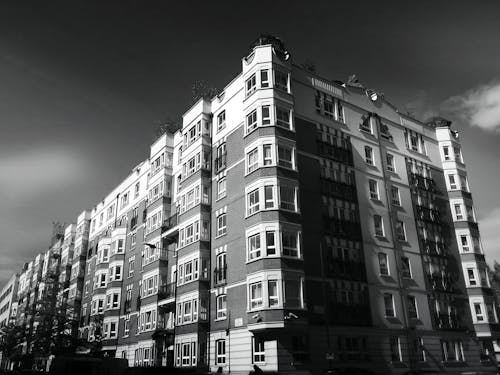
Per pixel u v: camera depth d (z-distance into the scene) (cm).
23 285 10938
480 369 4072
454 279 4372
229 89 4131
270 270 3084
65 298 6638
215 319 3591
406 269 4009
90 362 2856
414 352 3675
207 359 3553
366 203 3966
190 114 4547
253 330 3052
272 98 3569
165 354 4209
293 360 2997
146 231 5097
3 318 12388
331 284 3400
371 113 4416
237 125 3900
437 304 4072
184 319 3844
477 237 4716
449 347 3975
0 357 8756
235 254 3534
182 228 4225
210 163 4188
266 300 3019
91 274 6562
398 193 4303
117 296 5453
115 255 5656
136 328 4834
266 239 3188
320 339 3173
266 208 3272
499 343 5884
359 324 3428
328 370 2900
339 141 4016
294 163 3491
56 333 5709
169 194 4922
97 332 5403
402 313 3766
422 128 4944
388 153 4419
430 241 4334
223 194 3894
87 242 7112
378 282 3722
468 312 4312
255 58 3747
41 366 6481
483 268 4572
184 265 4038
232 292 3459
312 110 3916
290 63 3844
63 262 7788
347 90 4319
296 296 3109
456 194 4803
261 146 3450
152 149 5412
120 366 2928
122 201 6153
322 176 3738
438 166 4906
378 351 3456
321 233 3516
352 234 3722
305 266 3306
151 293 4659
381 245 3897
